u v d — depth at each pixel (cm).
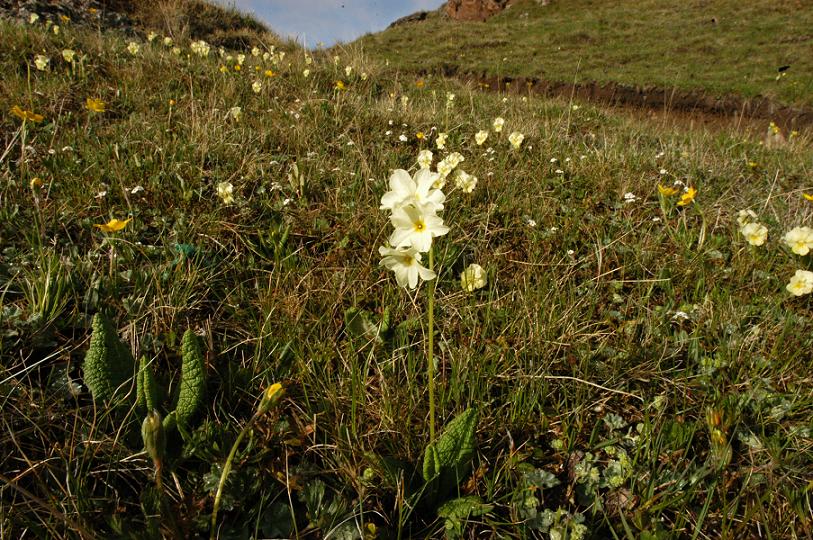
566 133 542
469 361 193
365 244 278
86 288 209
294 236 278
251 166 333
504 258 278
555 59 1936
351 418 174
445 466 148
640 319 228
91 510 138
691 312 237
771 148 603
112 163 306
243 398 179
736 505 144
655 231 317
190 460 157
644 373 200
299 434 168
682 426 171
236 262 248
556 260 276
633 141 565
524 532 144
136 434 158
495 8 3209
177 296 210
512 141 405
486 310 232
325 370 190
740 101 1288
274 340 198
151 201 286
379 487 154
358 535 140
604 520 152
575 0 3014
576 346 211
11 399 160
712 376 201
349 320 211
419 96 820
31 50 518
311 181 329
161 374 181
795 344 216
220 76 570
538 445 175
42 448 153
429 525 148
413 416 178
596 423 177
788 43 1769
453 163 311
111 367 160
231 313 218
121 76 505
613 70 1689
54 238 236
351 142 391
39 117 270
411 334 217
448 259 262
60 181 286
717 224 318
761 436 174
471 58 1991
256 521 142
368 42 2338
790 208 344
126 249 234
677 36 2077
